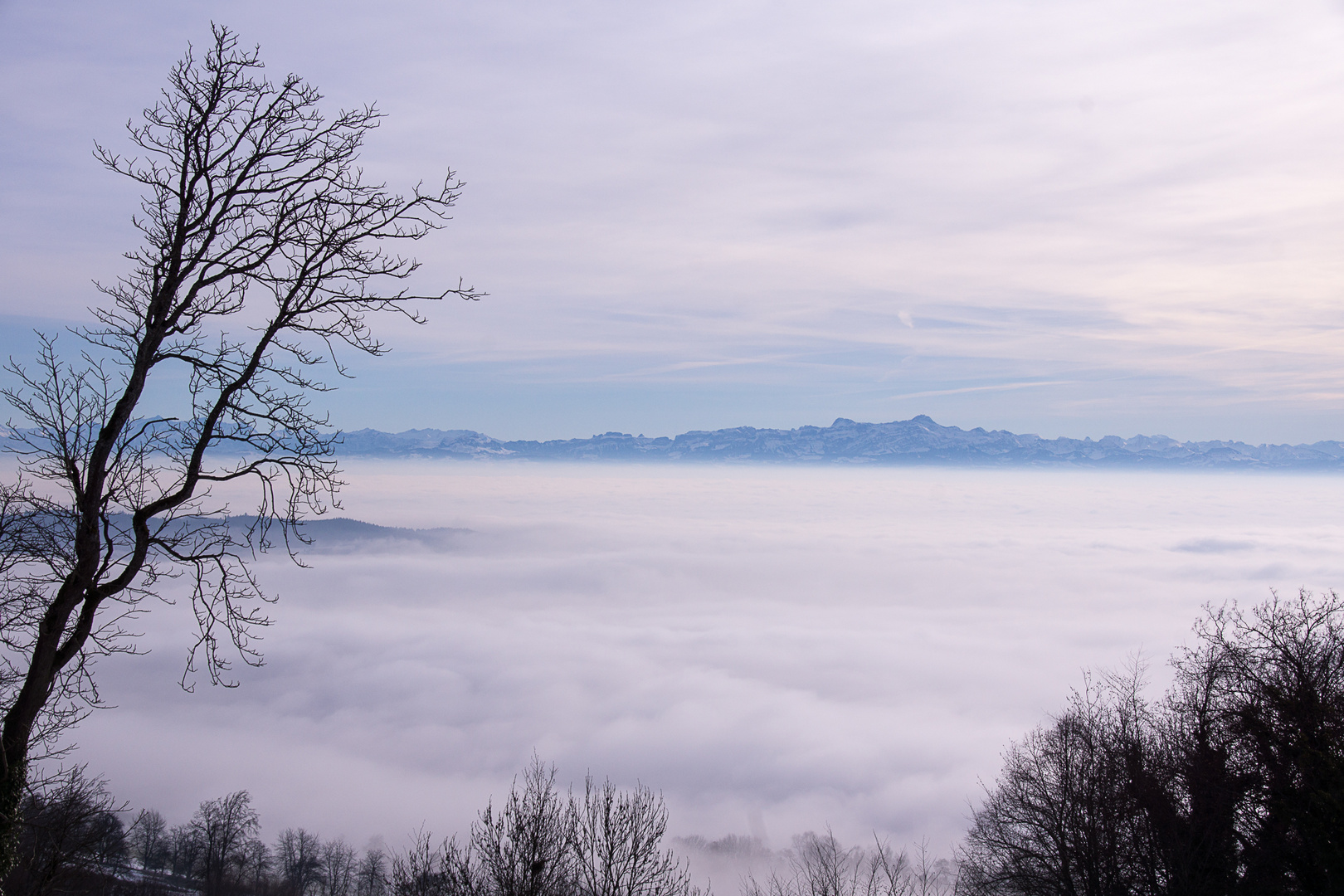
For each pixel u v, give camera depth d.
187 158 9.60
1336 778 13.72
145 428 9.51
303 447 9.91
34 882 10.68
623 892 10.13
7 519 9.03
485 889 10.00
